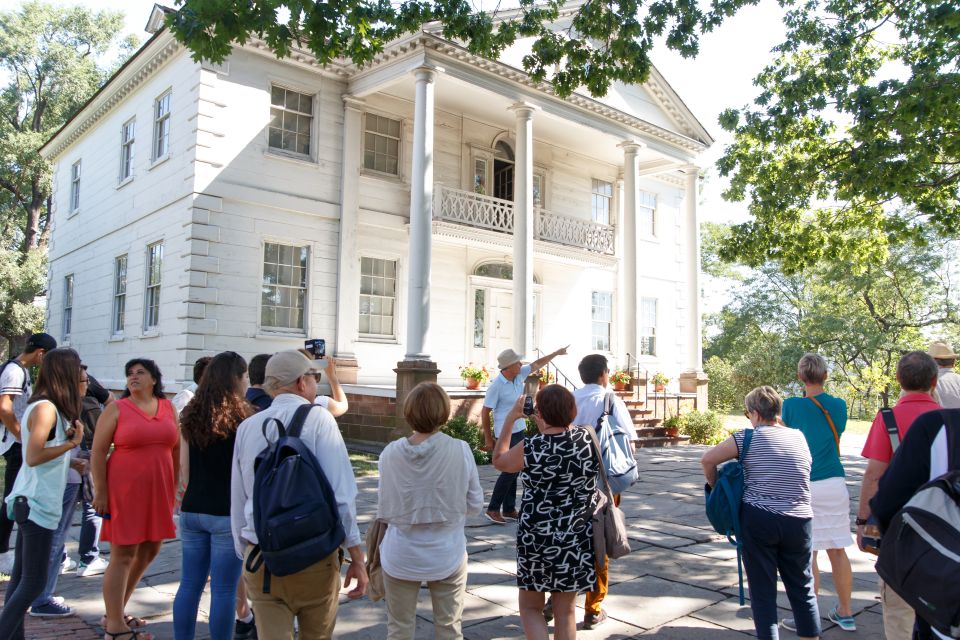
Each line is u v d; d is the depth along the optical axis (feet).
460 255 58.85
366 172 52.90
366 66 49.34
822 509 15.71
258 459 9.98
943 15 36.68
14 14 105.81
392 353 53.88
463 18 32.07
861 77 45.24
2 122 105.09
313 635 10.13
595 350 69.72
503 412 26.09
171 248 47.67
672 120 67.56
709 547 23.06
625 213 60.23
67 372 13.93
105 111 61.11
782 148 50.62
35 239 105.50
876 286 99.14
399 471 11.19
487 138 60.75
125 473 13.48
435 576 11.09
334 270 50.98
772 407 13.67
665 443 55.62
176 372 45.24
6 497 13.74
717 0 35.40
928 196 43.83
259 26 26.11
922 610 7.37
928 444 8.18
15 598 13.11
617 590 18.44
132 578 14.39
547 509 12.09
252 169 47.50
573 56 35.42
